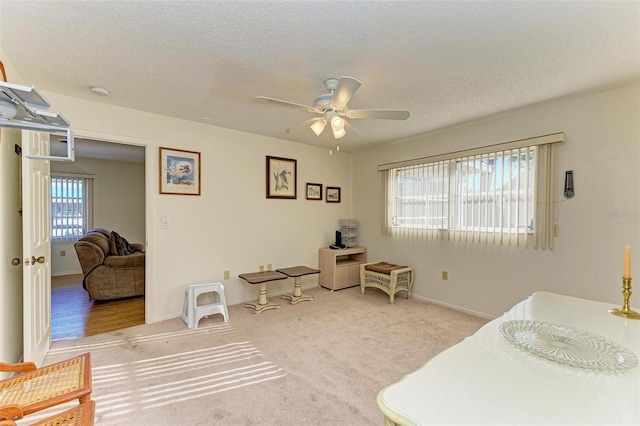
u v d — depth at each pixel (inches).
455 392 35.5
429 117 129.5
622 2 58.1
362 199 199.6
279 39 71.6
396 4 58.8
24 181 80.8
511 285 127.3
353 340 111.3
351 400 76.0
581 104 107.3
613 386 37.0
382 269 162.9
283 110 123.2
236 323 128.8
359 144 183.0
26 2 58.1
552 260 115.4
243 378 85.9
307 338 113.3
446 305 151.1
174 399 76.2
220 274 150.0
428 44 73.4
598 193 104.3
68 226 228.4
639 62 82.2
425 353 101.1
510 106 116.6
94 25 66.2
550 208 115.2
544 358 43.7
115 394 78.1
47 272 101.6
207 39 71.9
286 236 175.5
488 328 54.8
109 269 161.0
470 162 140.7
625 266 63.9
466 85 97.3
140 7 60.0
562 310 65.4
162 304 132.7
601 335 52.3
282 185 172.7
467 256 142.4
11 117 48.9
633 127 97.2
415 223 166.1
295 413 71.1
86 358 62.3
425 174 160.4
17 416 44.2
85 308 149.7
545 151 116.2
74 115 110.0
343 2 58.3
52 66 85.7
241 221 156.8
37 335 89.4
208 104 116.8
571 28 66.6
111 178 245.0
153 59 81.7
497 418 30.9
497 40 71.6
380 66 84.7
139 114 124.6
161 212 131.9
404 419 30.8
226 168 150.7
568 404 33.3
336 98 78.2
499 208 130.7
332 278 182.1
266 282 152.2
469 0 57.6
